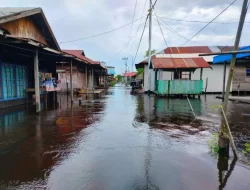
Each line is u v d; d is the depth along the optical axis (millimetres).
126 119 7285
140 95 17078
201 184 3029
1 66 9273
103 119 7266
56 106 10414
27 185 2951
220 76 18984
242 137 5203
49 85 11172
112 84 47031
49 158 3865
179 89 14961
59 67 18797
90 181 3066
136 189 2879
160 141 4871
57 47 13203
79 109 9484
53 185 2955
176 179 3154
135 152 4184
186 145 4613
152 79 19500
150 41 16875
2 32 5805
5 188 2869
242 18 3920
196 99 13945
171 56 19172
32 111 8711
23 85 11141
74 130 5773
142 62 19438
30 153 4102
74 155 4012
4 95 9523
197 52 20812
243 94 17031
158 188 2914
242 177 3242
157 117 7656
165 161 3771
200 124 6566
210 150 4316
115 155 4020
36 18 10695
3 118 7301
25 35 10039
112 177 3184
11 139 4949
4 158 3861
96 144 4633
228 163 3715
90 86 25094
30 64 11914
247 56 10617
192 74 18656
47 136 5195
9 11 8508
